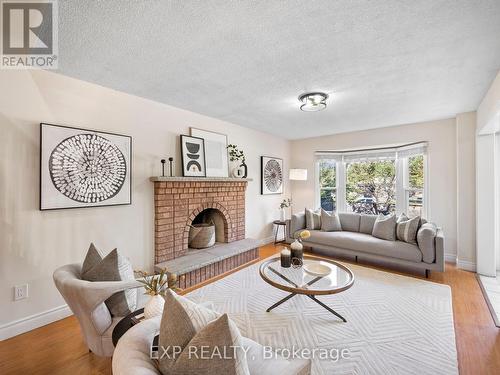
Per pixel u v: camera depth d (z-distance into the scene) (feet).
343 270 8.38
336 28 5.49
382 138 15.14
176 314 2.99
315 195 18.33
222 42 6.05
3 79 6.64
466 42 6.00
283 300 8.18
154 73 7.70
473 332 6.86
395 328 7.05
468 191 11.80
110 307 5.34
